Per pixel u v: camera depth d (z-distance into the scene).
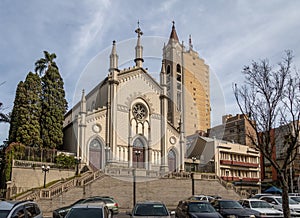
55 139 41.16
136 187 35.62
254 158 64.06
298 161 53.66
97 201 24.98
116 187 34.22
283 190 16.59
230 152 59.12
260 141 18.89
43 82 42.94
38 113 40.34
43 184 35.09
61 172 36.91
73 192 30.77
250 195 44.97
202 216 15.09
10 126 39.88
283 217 17.84
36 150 37.16
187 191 39.66
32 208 11.30
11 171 33.78
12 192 32.81
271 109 17.78
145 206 14.30
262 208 18.95
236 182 58.03
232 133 65.88
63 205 29.59
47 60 45.25
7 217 9.58
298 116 17.73
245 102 18.41
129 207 34.44
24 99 39.69
